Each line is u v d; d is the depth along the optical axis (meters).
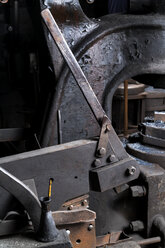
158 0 2.21
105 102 2.05
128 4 2.27
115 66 2.06
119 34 2.04
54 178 1.56
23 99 4.95
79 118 2.00
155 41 2.13
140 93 4.18
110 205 2.06
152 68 2.15
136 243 1.81
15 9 4.57
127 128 3.88
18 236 1.31
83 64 1.96
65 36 1.94
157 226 1.93
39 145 1.97
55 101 1.92
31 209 1.32
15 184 1.30
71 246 1.27
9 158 1.50
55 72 1.92
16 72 4.68
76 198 1.76
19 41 4.73
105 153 1.63
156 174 1.95
